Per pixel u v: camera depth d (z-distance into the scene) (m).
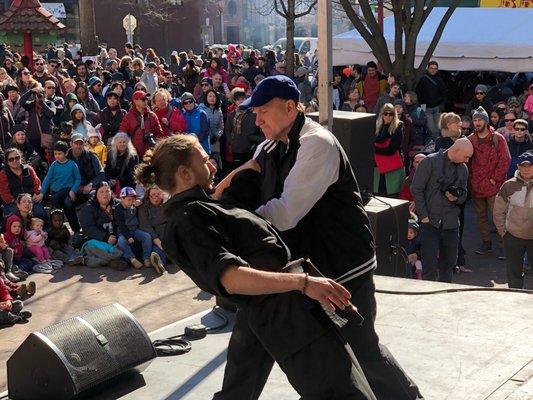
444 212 8.66
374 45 17.66
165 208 3.25
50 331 4.58
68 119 13.93
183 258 3.18
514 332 5.19
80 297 8.97
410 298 5.86
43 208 10.92
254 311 3.24
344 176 3.59
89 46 25.28
